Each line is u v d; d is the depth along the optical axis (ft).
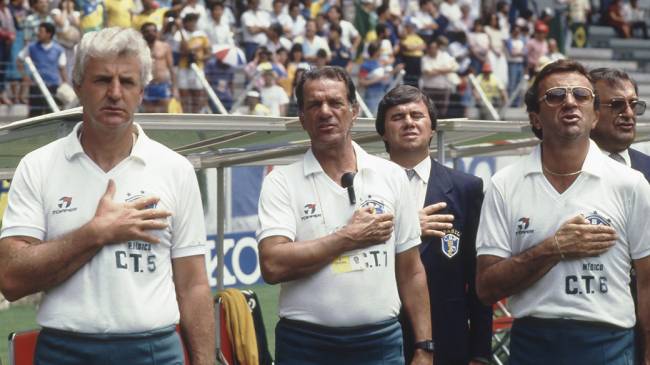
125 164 19.21
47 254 18.29
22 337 26.53
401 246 22.91
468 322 26.73
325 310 21.61
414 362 23.03
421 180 26.61
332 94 21.99
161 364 19.04
